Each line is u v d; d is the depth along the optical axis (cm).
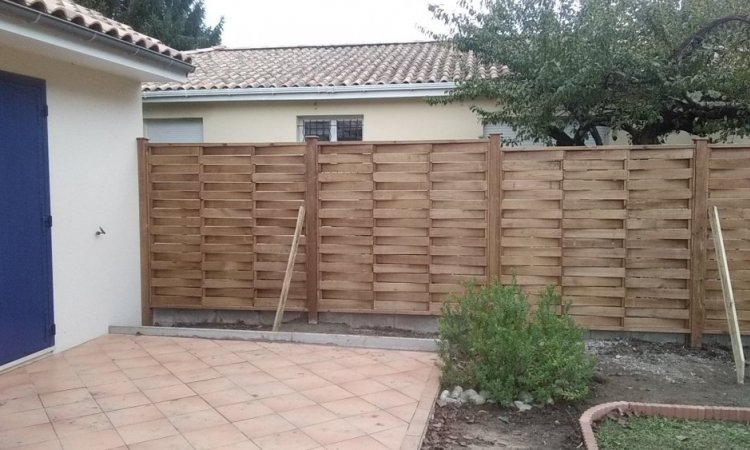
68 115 570
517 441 391
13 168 495
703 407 430
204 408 416
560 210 614
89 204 604
